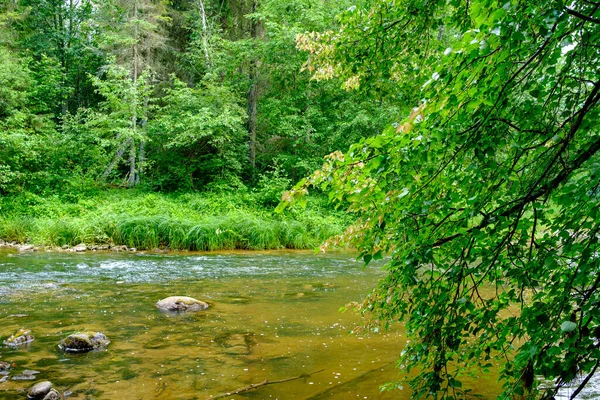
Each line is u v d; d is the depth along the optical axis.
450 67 1.81
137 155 22.20
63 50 28.00
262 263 11.71
